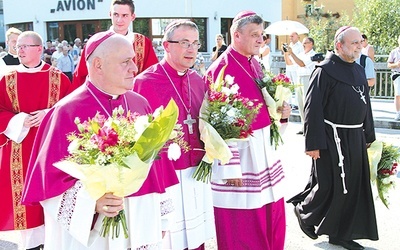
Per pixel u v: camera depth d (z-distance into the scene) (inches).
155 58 205.0
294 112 489.4
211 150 141.9
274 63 611.2
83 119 109.0
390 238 201.3
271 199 165.9
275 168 167.9
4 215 178.9
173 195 141.9
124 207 110.2
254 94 162.6
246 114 149.3
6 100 181.2
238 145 161.2
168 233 144.5
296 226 217.6
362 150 185.0
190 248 145.3
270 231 168.9
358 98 182.5
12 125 175.6
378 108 495.8
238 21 163.2
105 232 103.5
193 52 145.5
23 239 184.7
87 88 112.7
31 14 1071.6
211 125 145.6
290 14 1257.4
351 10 1165.1
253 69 168.4
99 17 1004.6
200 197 148.9
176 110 95.4
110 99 113.3
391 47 674.8
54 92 185.9
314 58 420.8
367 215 186.2
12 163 178.7
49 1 1044.5
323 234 187.9
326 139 183.6
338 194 183.2
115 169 93.6
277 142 168.1
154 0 989.2
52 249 109.2
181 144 126.0
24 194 106.3
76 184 103.5
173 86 146.6
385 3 690.8
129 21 192.7
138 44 199.3
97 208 100.3
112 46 108.3
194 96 150.5
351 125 182.7
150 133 95.1
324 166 185.8
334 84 182.4
